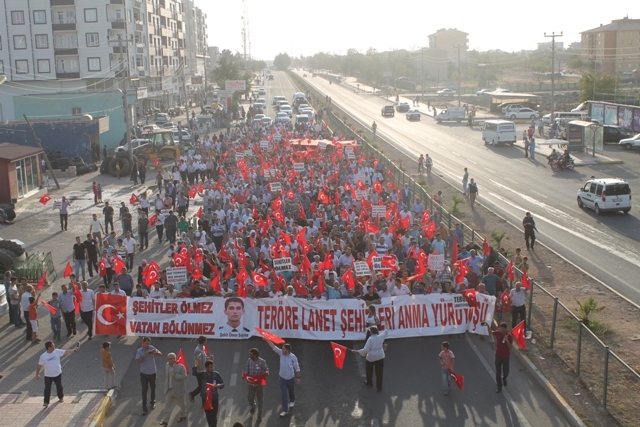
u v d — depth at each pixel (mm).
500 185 45938
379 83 181625
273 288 21141
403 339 20172
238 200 34594
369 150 57625
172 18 133500
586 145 58375
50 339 20375
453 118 92188
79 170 55406
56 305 20156
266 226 26797
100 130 61750
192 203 43594
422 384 17000
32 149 46438
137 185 50219
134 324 20359
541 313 21188
